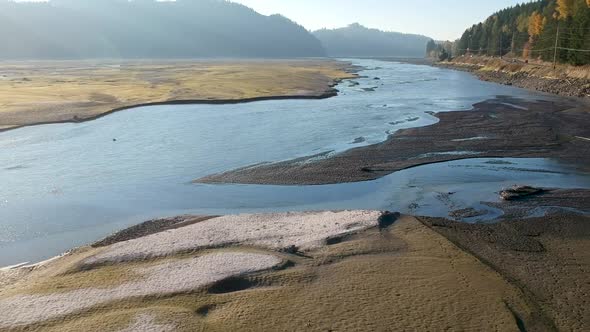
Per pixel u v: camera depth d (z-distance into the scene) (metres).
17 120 44.16
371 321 12.87
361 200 23.83
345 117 47.47
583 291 14.69
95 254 16.97
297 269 15.76
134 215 22.36
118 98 58.06
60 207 23.44
